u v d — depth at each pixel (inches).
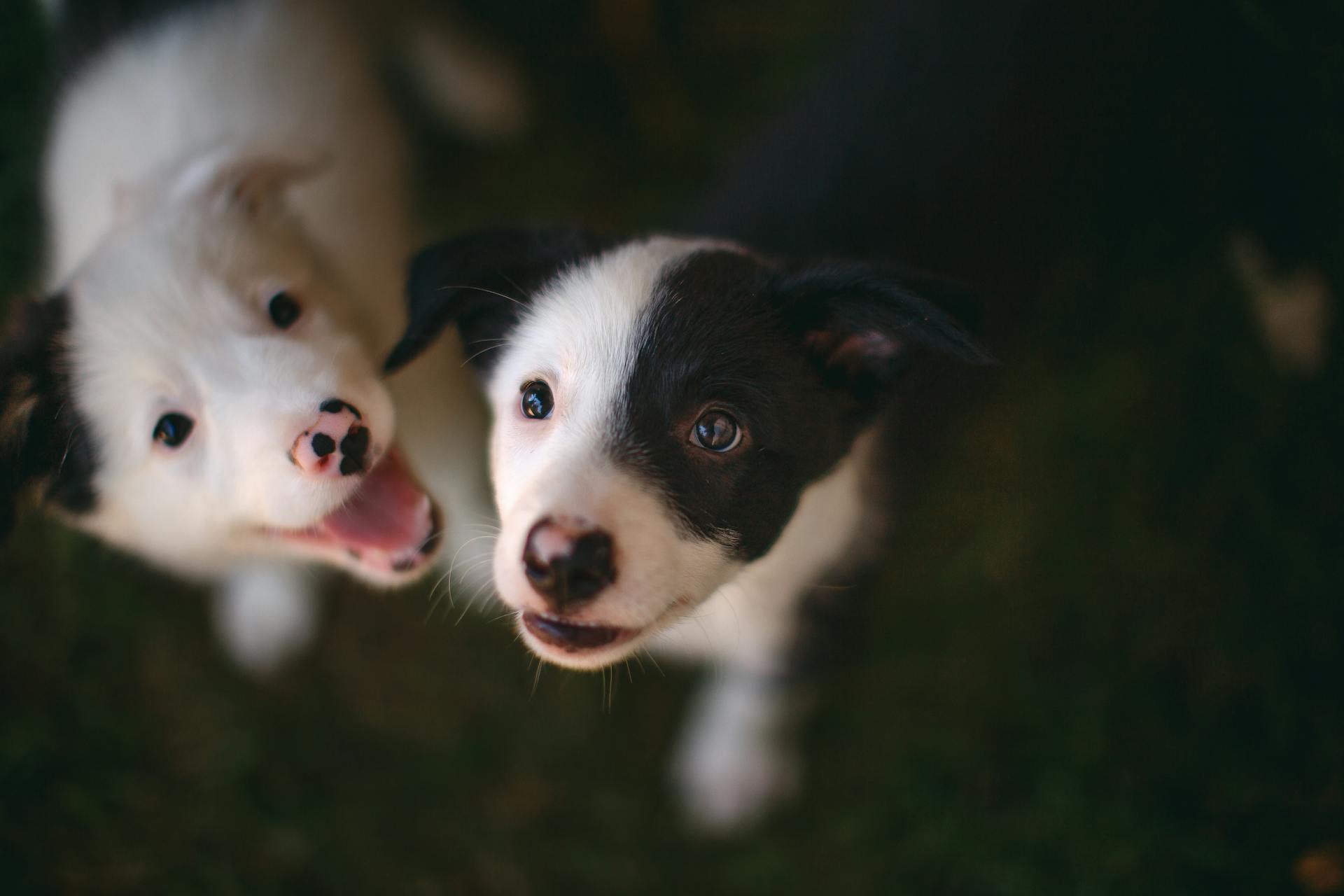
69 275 21.3
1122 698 25.6
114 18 24.2
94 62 23.9
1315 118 23.5
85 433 20.1
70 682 25.8
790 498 18.9
